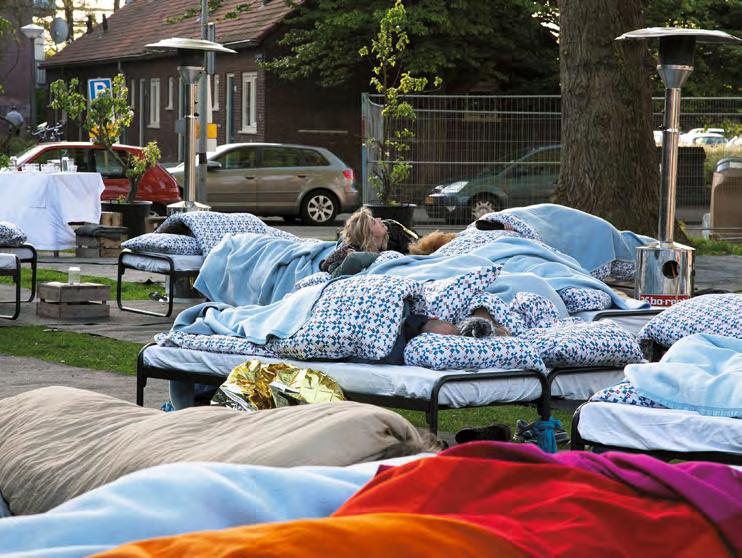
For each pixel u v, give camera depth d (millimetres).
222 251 13461
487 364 7059
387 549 2488
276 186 31234
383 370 7039
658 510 2979
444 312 7980
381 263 10438
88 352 11492
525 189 26609
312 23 41000
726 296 8281
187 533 2660
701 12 38688
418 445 3668
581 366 7391
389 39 24656
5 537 2742
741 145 26031
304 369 6652
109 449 3922
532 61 40250
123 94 24781
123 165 24344
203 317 8469
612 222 19797
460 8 38188
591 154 19859
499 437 6180
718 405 5973
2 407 4461
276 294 12805
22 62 62156
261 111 40844
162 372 8023
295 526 2535
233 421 3893
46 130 40656
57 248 21812
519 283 9562
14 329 12984
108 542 2805
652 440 6016
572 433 6371
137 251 14555
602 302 10344
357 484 3201
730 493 3119
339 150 41312
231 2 46594
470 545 2564
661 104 27391
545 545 2699
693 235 25984
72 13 81250
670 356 6598
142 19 57844
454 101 28938
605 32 19719
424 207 26266
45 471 3949
